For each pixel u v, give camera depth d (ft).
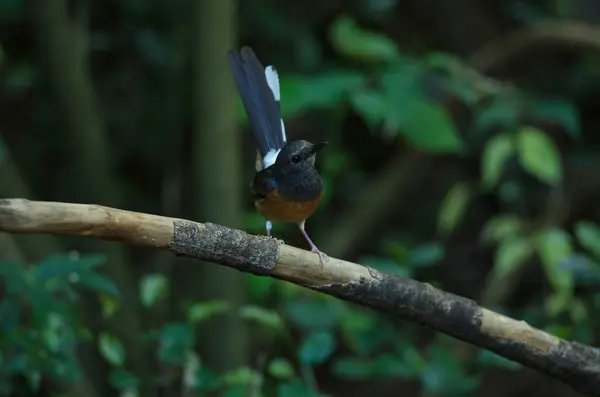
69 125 31.09
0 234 27.07
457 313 18.37
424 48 44.45
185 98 40.04
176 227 16.29
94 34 40.06
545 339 18.67
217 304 25.20
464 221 44.60
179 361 24.07
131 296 31.45
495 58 35.60
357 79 28.78
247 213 35.94
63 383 28.17
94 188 31.55
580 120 43.50
